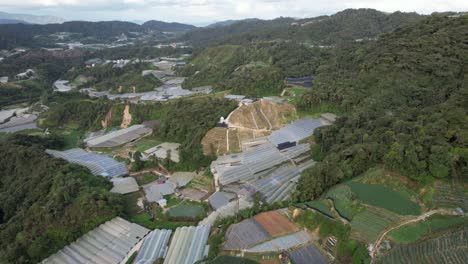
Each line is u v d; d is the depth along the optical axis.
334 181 61.50
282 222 54.19
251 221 54.72
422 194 52.84
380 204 51.88
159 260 50.34
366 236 46.19
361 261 43.59
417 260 41.12
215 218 61.59
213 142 90.31
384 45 106.31
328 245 48.03
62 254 55.56
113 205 64.19
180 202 71.06
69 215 60.50
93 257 54.19
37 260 54.62
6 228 59.97
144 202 70.88
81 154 95.31
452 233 44.34
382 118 72.69
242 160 81.25
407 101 81.62
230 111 102.25
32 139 101.38
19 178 79.88
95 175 80.25
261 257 46.59
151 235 57.78
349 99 93.69
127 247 55.53
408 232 45.88
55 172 75.06
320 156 79.62
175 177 82.06
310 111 102.06
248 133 92.69
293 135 90.56
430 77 84.62
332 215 51.38
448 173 52.56
